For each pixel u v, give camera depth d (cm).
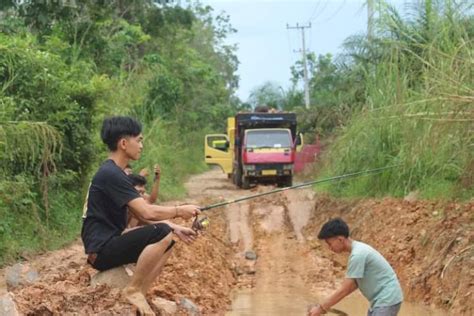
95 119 1680
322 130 2706
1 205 1242
